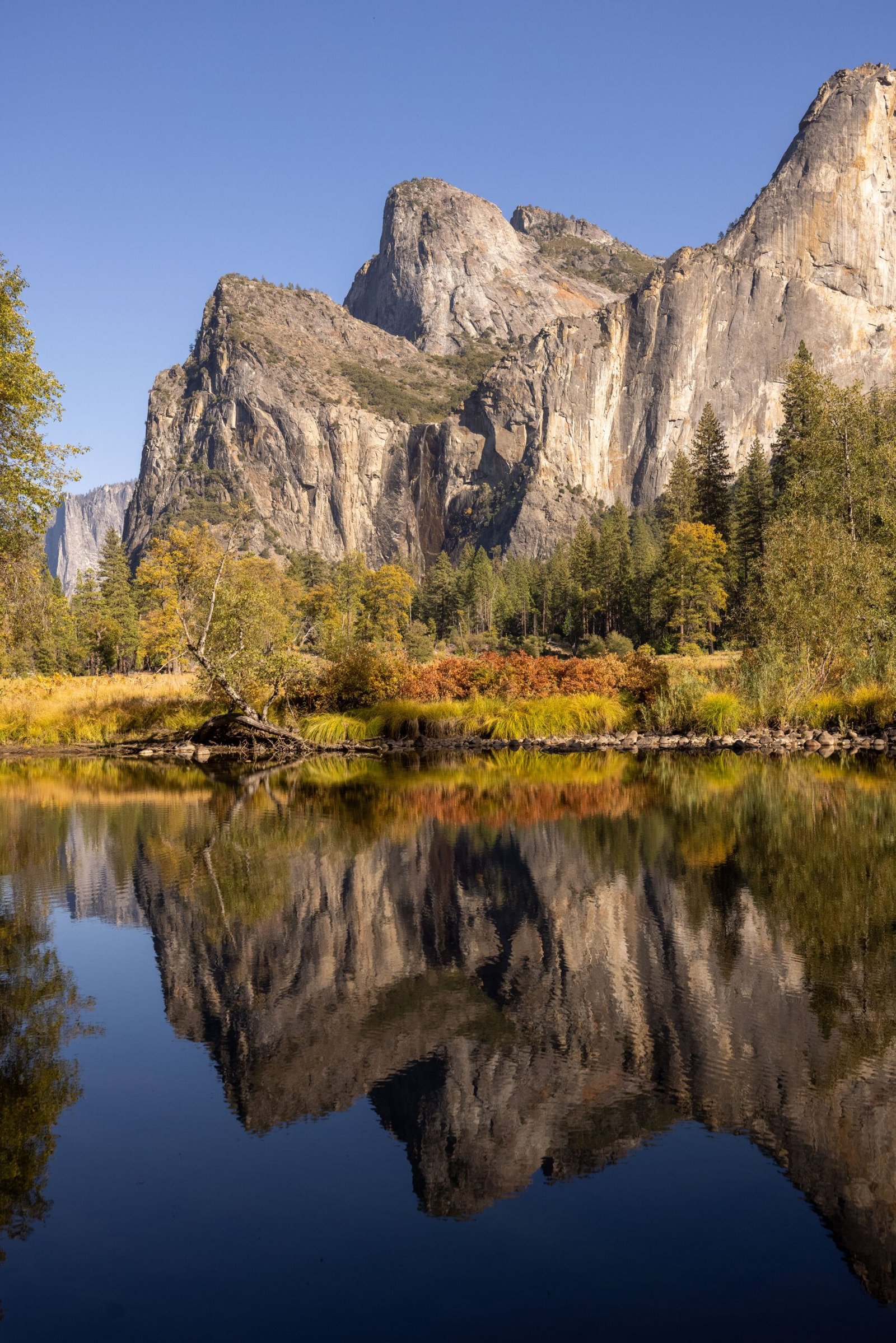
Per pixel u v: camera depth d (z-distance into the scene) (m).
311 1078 5.89
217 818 15.81
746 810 15.25
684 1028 6.47
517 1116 5.32
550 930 8.84
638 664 31.02
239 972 7.91
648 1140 5.04
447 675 33.38
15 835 14.35
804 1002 6.88
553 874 11.11
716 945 8.25
